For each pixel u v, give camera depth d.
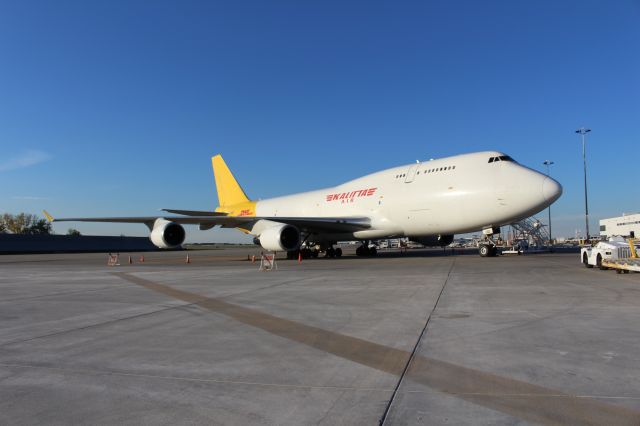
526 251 34.12
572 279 12.91
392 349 5.44
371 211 26.17
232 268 20.56
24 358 5.36
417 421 3.34
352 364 4.86
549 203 20.95
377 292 10.68
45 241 66.25
